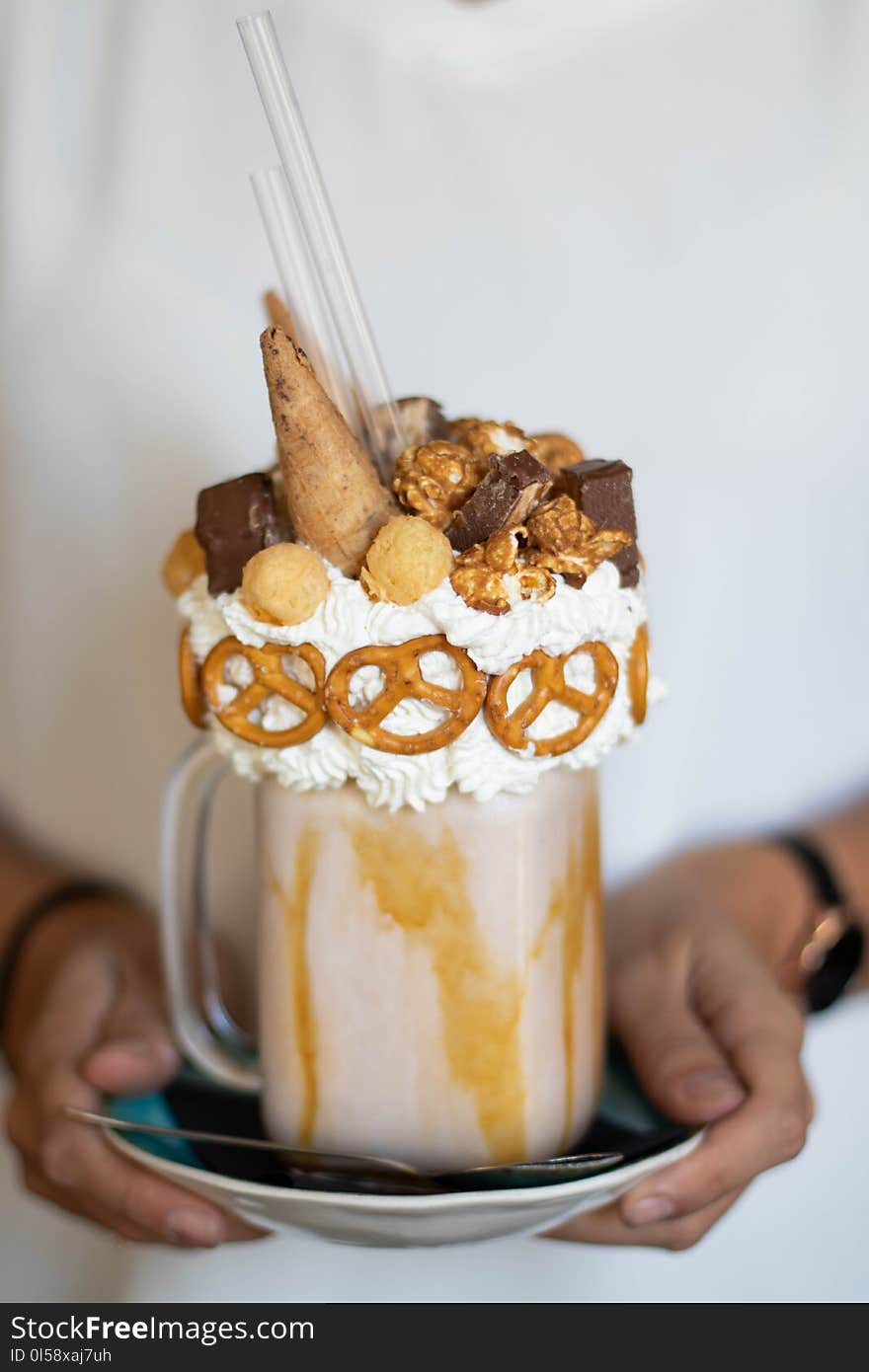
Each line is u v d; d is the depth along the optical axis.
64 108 0.72
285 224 0.48
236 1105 0.54
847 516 0.72
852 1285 0.75
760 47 0.70
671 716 0.72
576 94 0.70
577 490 0.46
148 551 0.72
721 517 0.72
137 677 0.73
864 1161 0.75
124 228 0.72
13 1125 0.58
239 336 0.71
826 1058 0.75
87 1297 0.75
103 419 0.72
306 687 0.46
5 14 0.72
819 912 0.68
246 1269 0.72
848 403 0.72
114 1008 0.60
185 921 0.58
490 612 0.44
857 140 0.71
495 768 0.46
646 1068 0.53
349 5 0.70
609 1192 0.48
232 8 0.70
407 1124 0.48
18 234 0.72
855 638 0.73
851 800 0.75
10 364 0.73
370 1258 0.72
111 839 0.74
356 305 0.48
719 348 0.72
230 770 0.55
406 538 0.43
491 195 0.71
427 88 0.70
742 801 0.74
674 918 0.62
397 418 0.49
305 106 0.71
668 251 0.71
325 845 0.48
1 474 0.73
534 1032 0.48
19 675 0.74
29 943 0.67
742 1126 0.50
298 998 0.49
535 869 0.48
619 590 0.46
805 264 0.71
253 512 0.46
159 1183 0.52
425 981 0.48
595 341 0.72
